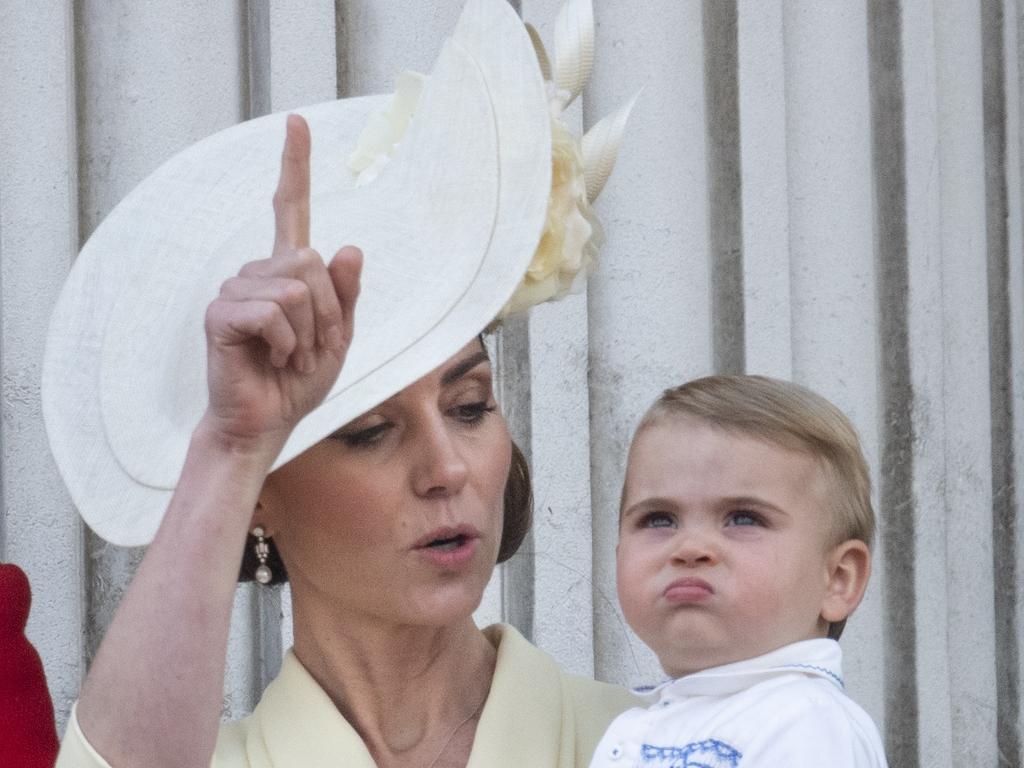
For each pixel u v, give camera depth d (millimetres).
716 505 6047
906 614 10695
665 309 10125
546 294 5938
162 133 8883
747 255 10219
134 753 4395
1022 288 11555
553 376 9547
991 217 11523
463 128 5805
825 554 6172
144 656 4410
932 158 10914
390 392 5270
